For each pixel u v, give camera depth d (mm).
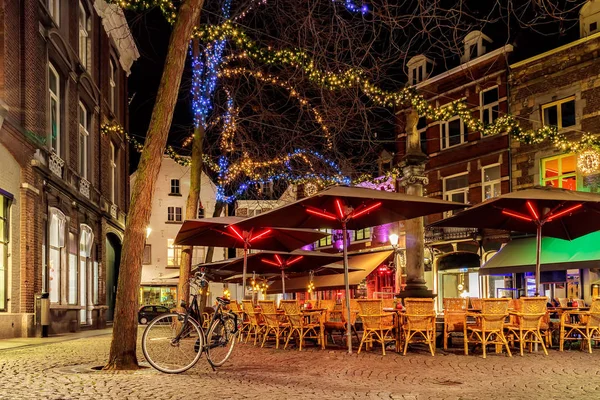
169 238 42969
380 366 9078
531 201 11586
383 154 30562
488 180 26062
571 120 23109
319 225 11703
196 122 16250
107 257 29172
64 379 7500
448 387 6996
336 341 14188
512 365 9203
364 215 11539
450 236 26359
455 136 27328
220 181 21438
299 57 13133
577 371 8492
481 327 10680
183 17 8977
